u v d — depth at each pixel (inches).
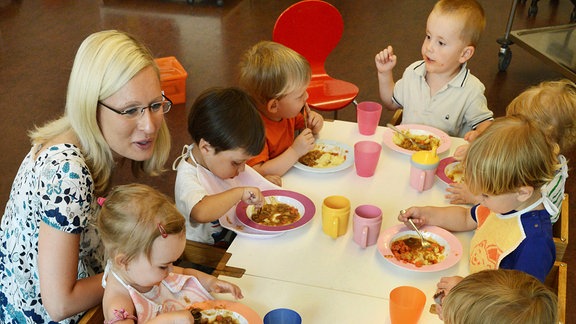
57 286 55.8
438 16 93.7
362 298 56.6
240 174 74.2
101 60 55.2
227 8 220.2
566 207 70.2
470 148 57.1
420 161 73.3
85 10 218.4
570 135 66.9
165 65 161.2
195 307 54.1
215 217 66.2
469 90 98.2
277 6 221.8
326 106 119.0
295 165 79.3
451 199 71.9
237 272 59.6
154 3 224.4
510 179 54.2
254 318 52.9
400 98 104.3
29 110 153.3
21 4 224.8
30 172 58.0
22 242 59.5
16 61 179.9
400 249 62.7
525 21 211.0
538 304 39.9
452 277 56.4
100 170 59.7
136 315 53.1
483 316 40.7
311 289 57.6
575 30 177.0
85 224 56.6
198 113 67.3
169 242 51.3
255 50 85.1
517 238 57.1
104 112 56.9
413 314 49.5
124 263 51.5
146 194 52.8
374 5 227.9
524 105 68.2
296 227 65.3
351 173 78.6
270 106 82.7
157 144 67.4
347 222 64.8
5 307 63.2
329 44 124.6
